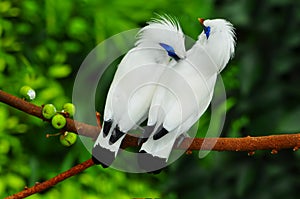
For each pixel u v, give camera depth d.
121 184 5.41
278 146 4.00
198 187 5.55
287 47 5.16
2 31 5.21
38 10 5.21
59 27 5.14
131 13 4.99
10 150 5.43
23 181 5.18
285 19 5.14
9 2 5.09
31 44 5.30
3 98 3.93
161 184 5.67
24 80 5.11
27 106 3.95
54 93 5.11
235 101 5.33
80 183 5.30
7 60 5.07
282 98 5.21
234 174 5.36
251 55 5.23
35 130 5.43
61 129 3.96
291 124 5.08
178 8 5.02
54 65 5.15
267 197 5.29
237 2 5.18
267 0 5.13
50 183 3.94
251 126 5.30
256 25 5.19
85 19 5.13
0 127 5.02
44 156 5.48
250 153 4.01
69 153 5.25
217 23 3.99
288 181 5.25
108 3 4.99
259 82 5.26
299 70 5.21
